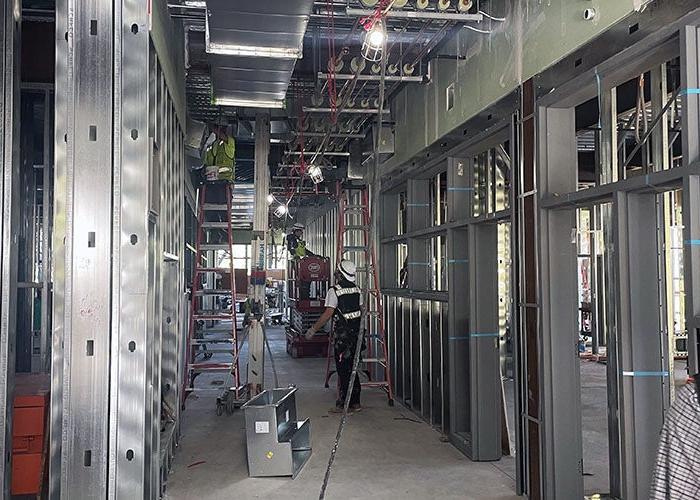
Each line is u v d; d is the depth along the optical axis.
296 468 4.04
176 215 4.48
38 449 3.00
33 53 4.72
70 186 2.54
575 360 3.46
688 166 2.31
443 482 3.92
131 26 2.59
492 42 4.13
